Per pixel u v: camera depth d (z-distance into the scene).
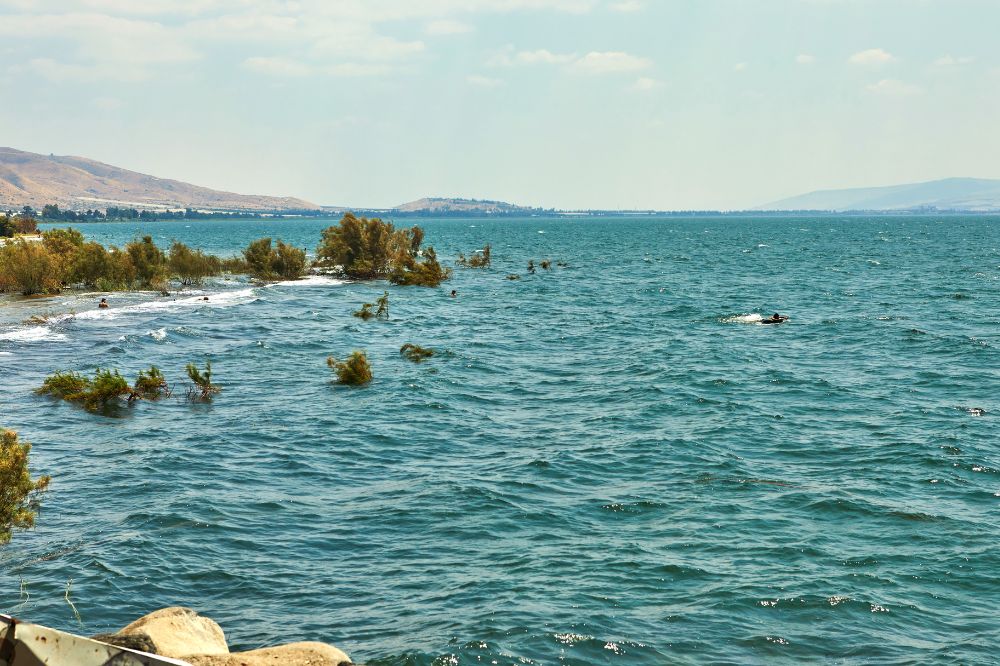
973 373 36.72
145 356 40.16
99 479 22.05
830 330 50.31
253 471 23.16
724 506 20.33
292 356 41.44
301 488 21.80
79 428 27.45
